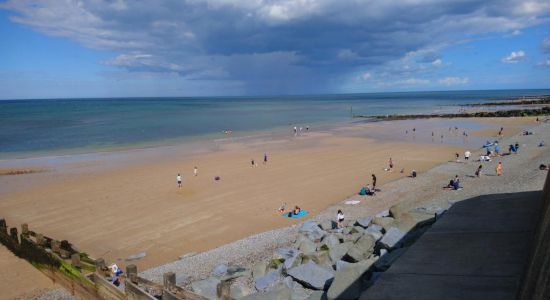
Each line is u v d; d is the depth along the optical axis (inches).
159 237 902.4
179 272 685.3
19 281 660.1
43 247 683.4
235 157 1836.9
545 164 1350.9
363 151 1945.1
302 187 1304.1
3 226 816.3
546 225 180.4
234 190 1274.6
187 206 1117.7
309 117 4377.5
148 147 2199.8
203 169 1579.7
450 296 231.0
